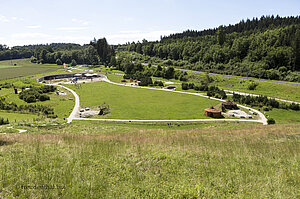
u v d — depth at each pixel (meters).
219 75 135.12
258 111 74.88
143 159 11.25
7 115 64.19
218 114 69.19
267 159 11.23
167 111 76.19
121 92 113.62
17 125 46.16
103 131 42.19
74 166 9.51
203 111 76.00
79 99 97.06
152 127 58.38
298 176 8.71
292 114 70.31
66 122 60.31
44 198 6.71
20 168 9.25
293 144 15.62
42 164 9.72
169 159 11.30
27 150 12.84
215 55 160.88
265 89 103.12
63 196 6.82
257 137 20.31
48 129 45.62
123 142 15.78
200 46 186.62
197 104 85.44
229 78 125.69
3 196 6.78
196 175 9.20
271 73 119.44
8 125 45.53
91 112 75.19
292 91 94.94
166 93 109.00
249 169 9.66
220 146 14.62
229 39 181.62
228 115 71.19
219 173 9.23
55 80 153.00
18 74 172.00
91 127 48.69
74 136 20.56
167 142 16.52
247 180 8.41
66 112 75.69
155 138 18.78
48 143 15.31
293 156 11.76
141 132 31.67
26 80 133.62
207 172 9.39
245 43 156.62
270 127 34.16
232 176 8.84
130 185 7.86
